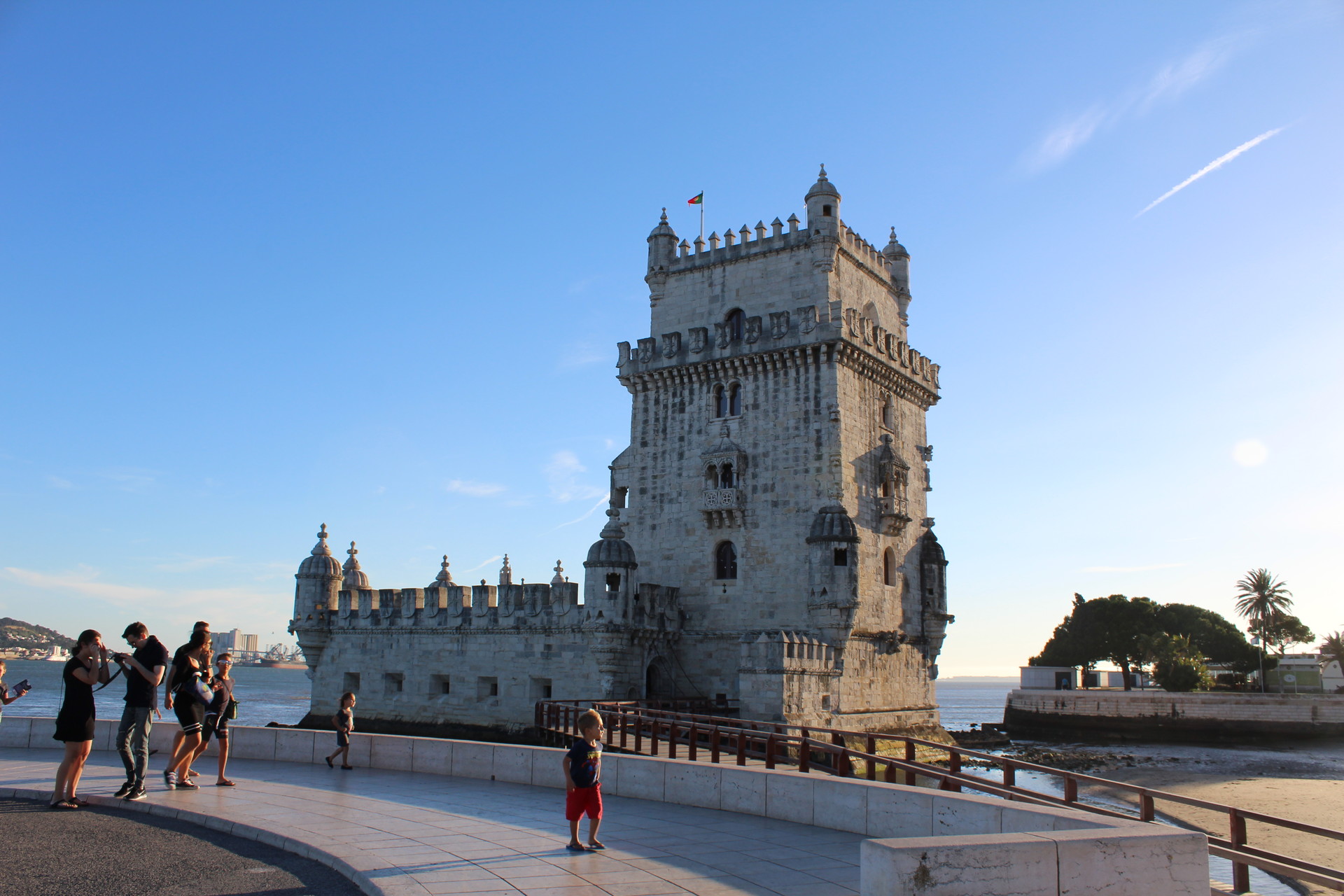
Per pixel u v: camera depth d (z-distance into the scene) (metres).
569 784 17.36
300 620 65.62
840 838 19.20
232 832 18.92
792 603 54.38
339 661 65.00
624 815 21.45
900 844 11.73
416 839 17.86
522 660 56.59
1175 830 13.27
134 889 14.55
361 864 15.77
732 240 61.91
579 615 54.44
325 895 14.53
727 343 58.78
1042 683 113.81
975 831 17.23
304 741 29.27
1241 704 92.94
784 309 59.16
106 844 17.45
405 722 60.56
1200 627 124.31
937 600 63.34
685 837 18.91
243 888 14.78
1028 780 58.19
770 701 46.56
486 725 57.25
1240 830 19.08
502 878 15.07
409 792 23.69
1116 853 12.62
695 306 62.47
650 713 38.69
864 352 57.69
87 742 21.09
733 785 22.25
